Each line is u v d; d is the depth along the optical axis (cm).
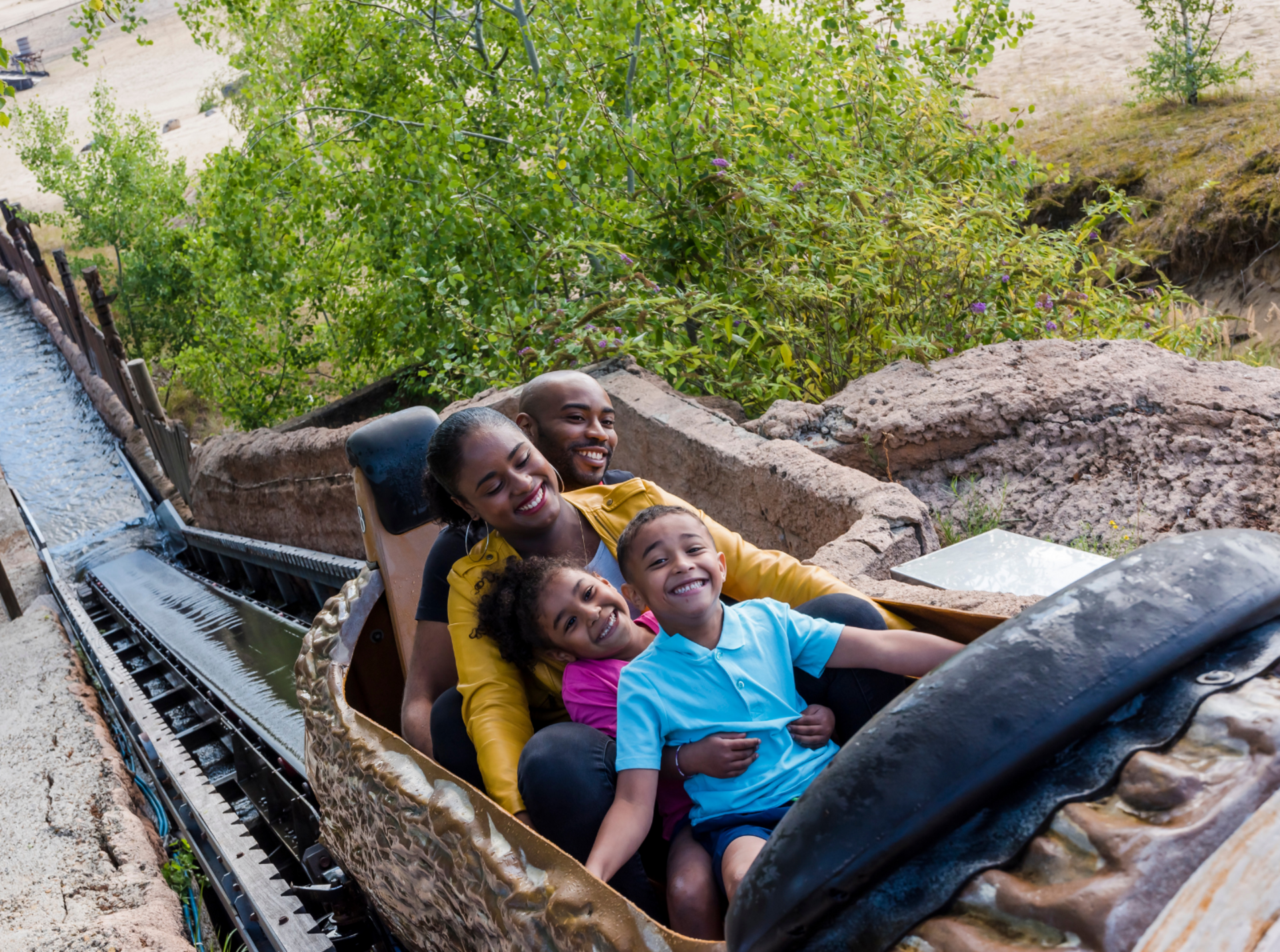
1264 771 99
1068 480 482
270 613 800
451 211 905
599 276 757
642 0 833
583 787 205
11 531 1440
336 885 364
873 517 412
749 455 493
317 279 1359
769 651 214
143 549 1314
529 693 258
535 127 938
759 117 735
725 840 193
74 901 440
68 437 1716
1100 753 109
